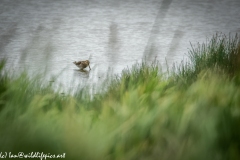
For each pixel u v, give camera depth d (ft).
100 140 23.17
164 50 86.22
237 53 54.39
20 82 32.55
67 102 33.71
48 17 132.98
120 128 24.40
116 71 70.79
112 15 138.51
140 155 22.88
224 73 46.68
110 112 28.22
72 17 133.59
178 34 107.34
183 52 84.94
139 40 99.60
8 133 23.30
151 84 34.53
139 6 157.07
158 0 172.35
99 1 166.91
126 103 29.55
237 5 158.92
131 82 38.68
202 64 55.93
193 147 22.47
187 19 130.93
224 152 23.32
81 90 36.73
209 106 27.76
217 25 121.39
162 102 28.58
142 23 124.67
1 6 151.23
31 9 146.82
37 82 35.27
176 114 26.30
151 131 24.57
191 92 32.42
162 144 23.61
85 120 26.37
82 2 163.84
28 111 26.50
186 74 54.29
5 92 29.99
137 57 81.56
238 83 38.68
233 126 25.05
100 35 105.81
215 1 167.84
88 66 74.18
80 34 106.42
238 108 27.81
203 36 105.40
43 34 104.73
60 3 159.94
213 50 61.21
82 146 22.26
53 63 75.66
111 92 37.32
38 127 23.49
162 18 132.57
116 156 22.29
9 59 75.31
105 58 81.41
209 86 34.32
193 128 24.77
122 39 100.32
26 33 104.42
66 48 90.12
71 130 23.18
